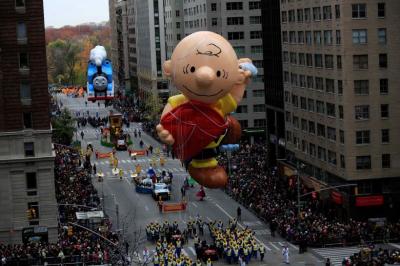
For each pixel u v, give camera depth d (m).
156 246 80.06
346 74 93.69
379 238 83.38
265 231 90.12
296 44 113.81
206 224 90.75
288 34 117.62
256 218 96.62
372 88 94.00
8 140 84.12
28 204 84.56
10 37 84.06
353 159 93.62
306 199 102.75
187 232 87.12
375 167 94.00
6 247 78.31
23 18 84.38
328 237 82.75
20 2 84.38
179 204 102.69
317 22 103.56
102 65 54.38
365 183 93.94
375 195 92.50
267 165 127.75
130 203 107.38
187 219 96.50
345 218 93.62
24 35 84.44
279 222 88.62
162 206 101.12
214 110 25.69
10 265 72.12
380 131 94.19
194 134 25.44
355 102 93.88
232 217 97.19
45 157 84.25
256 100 164.75
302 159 112.75
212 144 25.81
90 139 179.62
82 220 82.88
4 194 84.00
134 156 148.75
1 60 83.81
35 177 84.50
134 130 192.38
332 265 74.62
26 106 84.50
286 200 99.94
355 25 93.50
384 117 94.25
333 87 98.38
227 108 26.03
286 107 120.12
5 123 84.00
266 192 103.56
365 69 93.94
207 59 25.16
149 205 105.88
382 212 92.94
